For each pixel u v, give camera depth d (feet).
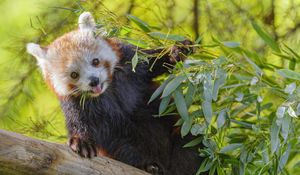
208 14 42.19
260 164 29.17
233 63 29.30
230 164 30.35
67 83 32.48
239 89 30.55
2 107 38.45
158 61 32.68
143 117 32.96
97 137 32.35
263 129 29.63
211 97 27.96
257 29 31.40
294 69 31.91
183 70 28.58
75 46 32.86
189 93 28.76
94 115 32.35
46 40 39.27
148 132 32.83
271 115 30.01
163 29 41.32
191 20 42.04
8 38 39.96
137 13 41.45
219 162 29.37
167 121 33.04
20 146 25.07
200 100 29.76
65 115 32.78
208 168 29.58
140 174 29.45
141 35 30.89
